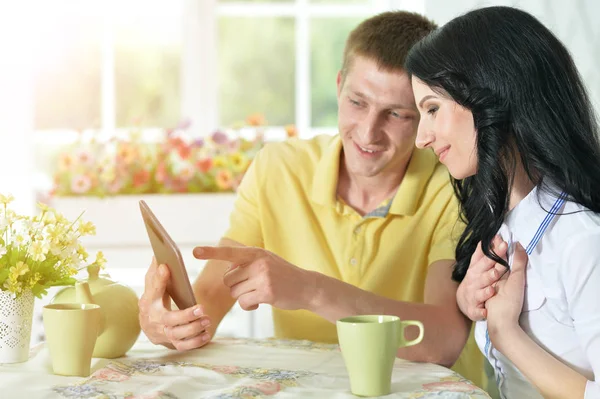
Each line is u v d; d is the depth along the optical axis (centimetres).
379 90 148
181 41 345
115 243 295
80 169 299
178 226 297
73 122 341
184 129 315
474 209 139
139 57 345
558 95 120
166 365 120
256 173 173
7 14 311
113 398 102
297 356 130
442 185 163
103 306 126
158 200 296
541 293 121
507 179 125
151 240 131
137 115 346
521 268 123
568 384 113
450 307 144
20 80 313
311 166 171
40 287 125
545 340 121
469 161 125
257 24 344
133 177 299
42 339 281
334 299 134
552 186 122
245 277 134
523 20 122
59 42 339
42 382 110
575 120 121
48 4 336
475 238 138
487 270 128
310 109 347
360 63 150
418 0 282
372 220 164
